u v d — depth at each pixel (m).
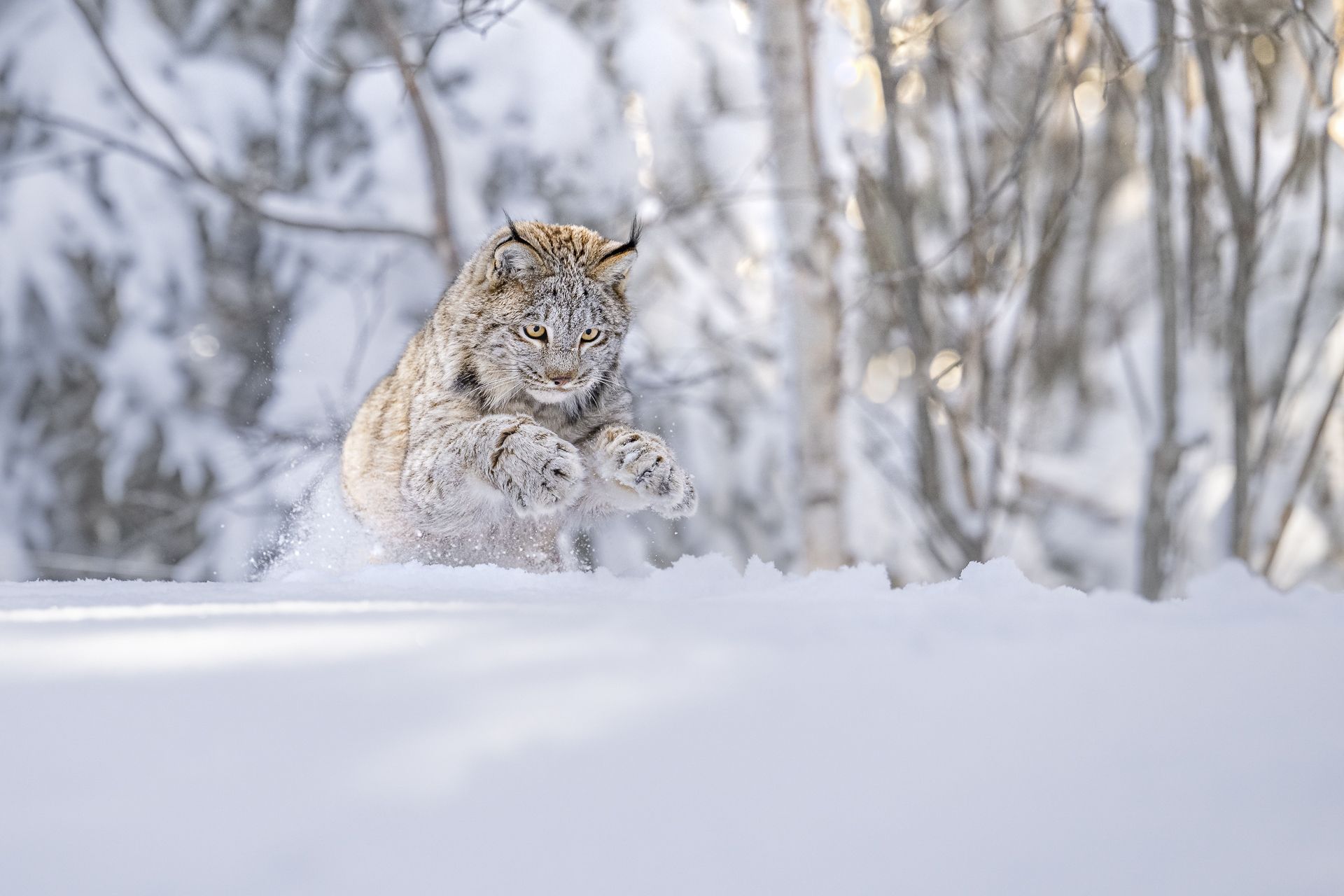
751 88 17.03
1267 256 16.06
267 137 17.86
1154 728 2.64
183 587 5.16
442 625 3.05
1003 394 14.26
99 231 17.67
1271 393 13.77
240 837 1.85
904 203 14.30
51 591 4.82
